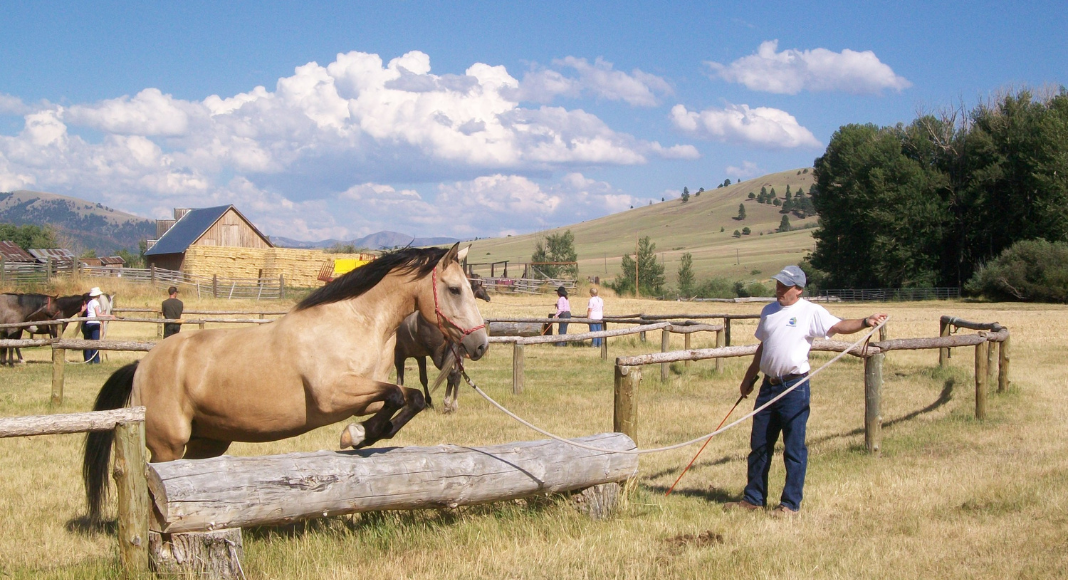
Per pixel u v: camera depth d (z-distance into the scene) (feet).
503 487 19.12
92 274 129.90
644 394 44.32
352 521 19.98
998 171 193.57
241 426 18.65
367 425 17.72
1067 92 204.64
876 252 207.10
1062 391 42.19
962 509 21.35
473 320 19.75
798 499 21.40
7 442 31.60
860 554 17.66
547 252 295.28
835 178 215.10
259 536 18.94
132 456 15.38
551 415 36.99
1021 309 147.74
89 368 57.26
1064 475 24.22
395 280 19.47
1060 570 16.57
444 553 17.94
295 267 163.84
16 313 60.75
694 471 26.58
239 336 18.95
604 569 16.94
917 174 203.41
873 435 28.19
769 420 21.77
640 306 143.74
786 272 21.54
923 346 31.12
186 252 156.87
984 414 34.53
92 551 18.51
